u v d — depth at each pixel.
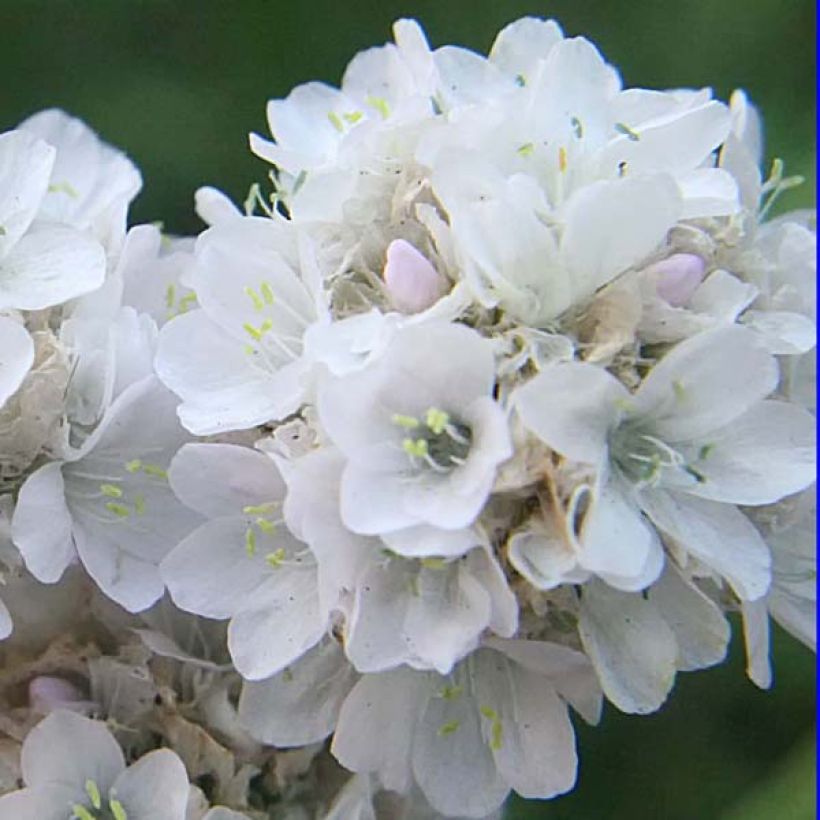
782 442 0.10
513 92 0.10
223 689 0.11
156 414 0.10
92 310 0.10
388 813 0.11
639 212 0.10
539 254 0.10
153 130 0.13
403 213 0.10
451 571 0.10
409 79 0.11
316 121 0.11
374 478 0.10
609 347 0.10
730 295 0.10
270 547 0.10
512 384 0.10
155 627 0.11
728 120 0.10
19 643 0.11
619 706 0.10
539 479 0.10
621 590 0.10
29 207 0.10
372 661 0.10
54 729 0.10
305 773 0.11
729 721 0.12
